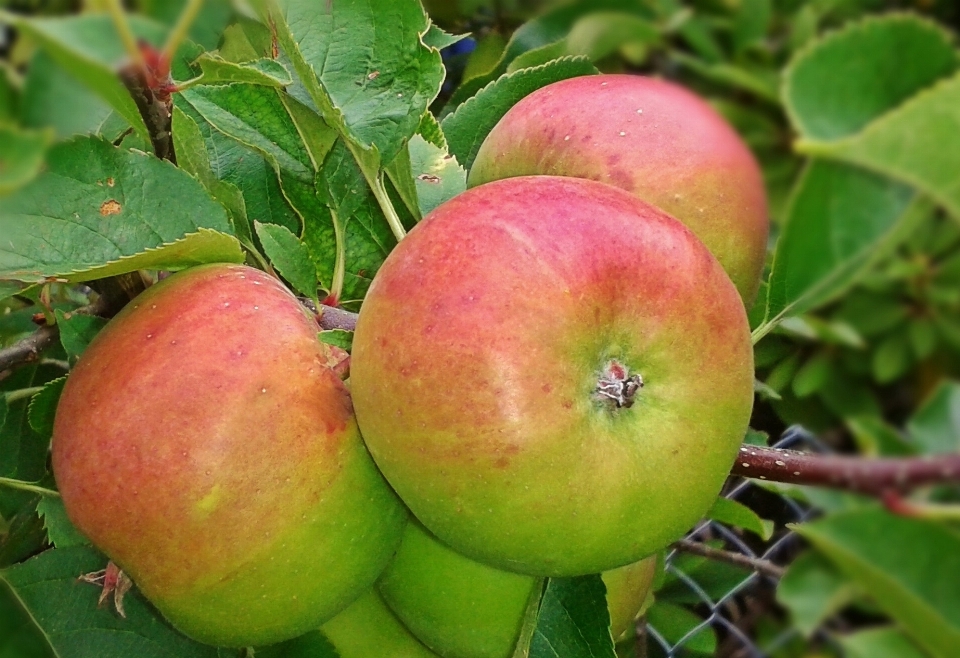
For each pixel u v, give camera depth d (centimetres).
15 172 21
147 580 31
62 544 37
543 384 28
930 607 26
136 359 31
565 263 29
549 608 36
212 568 31
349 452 32
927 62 22
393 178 37
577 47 26
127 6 22
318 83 33
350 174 37
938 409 25
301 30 36
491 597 35
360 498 32
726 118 24
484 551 30
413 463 29
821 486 28
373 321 30
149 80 31
